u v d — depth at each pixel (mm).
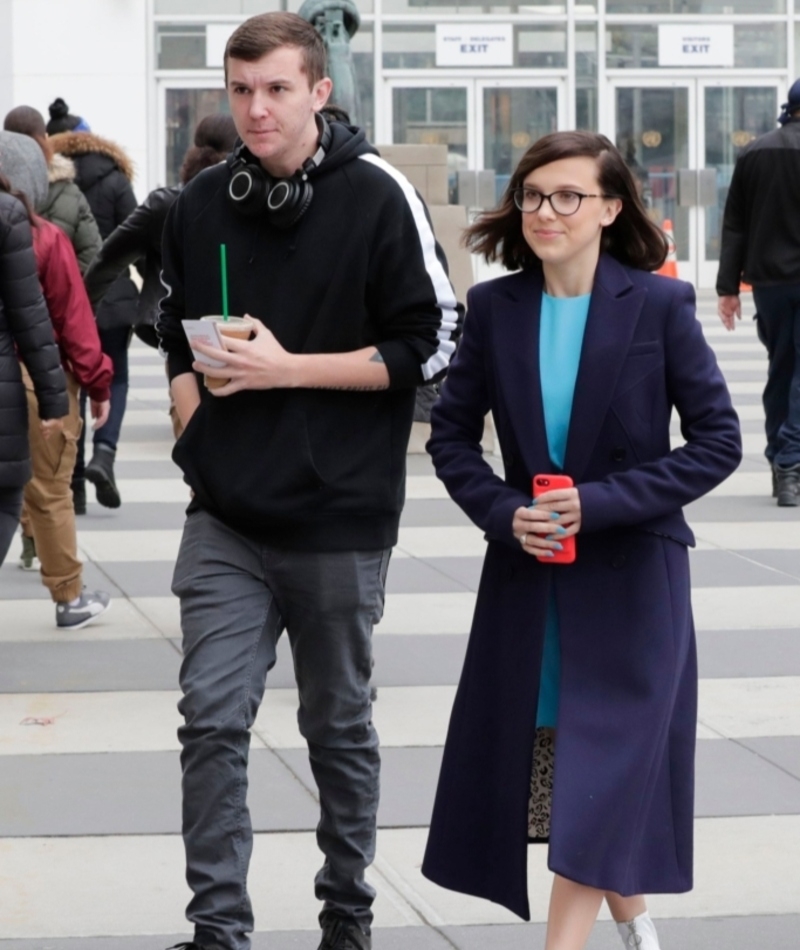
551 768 4992
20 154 9078
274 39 4957
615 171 4809
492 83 34344
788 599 10562
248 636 5102
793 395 13719
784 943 5562
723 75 34719
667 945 5547
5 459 7812
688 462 4754
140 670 8930
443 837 4941
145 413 19109
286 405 5047
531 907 5836
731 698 8406
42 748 7609
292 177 5043
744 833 6559
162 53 33875
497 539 4824
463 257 16828
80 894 5930
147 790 7035
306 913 5773
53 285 9070
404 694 8430
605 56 34500
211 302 5141
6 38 33594
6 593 10844
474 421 5102
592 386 4781
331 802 5273
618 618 4793
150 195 10516
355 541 5113
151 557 11758
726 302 13938
